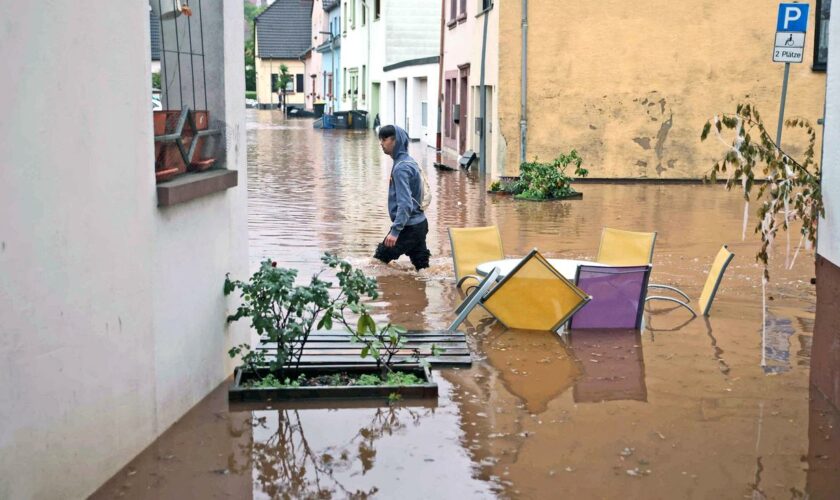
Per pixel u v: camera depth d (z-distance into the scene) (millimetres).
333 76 60312
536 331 7719
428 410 5793
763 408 5832
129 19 4609
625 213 15484
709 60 21484
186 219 5445
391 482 4711
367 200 16578
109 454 4621
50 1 3924
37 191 3865
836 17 5820
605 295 7773
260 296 6117
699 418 5652
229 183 6023
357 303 6328
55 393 4062
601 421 5598
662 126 21719
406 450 5133
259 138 36906
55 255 4016
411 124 36969
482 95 23031
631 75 21547
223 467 4859
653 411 5777
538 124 21641
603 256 9234
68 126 4082
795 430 5449
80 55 4172
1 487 3672
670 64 21516
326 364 6512
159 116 5191
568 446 5199
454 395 6086
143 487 4574
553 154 21766
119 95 4535
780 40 12469
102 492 4500
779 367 6719
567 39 21375
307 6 80062
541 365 6758
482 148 23250
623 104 21625
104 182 4418
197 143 5898
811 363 6340
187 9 5633
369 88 46125
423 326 7859
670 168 21844
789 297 9047
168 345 5266
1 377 3656
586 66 21484
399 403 5926
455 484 4684
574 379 6426
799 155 21562
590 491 4598
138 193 4762
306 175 21422
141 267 4840
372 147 31547
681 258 11219
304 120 55562
